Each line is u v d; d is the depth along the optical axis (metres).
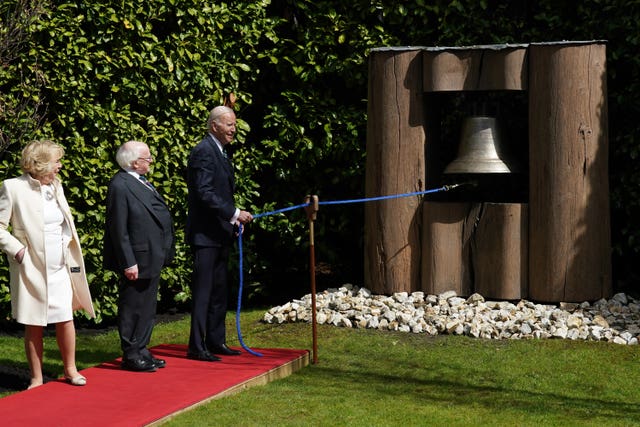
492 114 8.27
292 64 9.12
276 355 6.92
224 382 6.14
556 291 8.03
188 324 8.51
